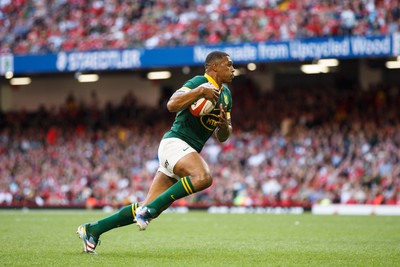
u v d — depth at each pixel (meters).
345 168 105.19
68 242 41.56
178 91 32.06
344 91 122.06
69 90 142.50
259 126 119.50
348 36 103.06
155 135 126.56
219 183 109.31
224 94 33.88
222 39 113.12
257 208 105.19
